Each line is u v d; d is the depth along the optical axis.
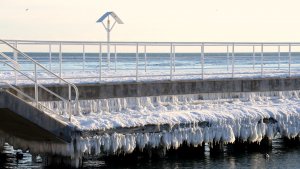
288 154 24.50
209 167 21.94
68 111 22.36
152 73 31.12
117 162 21.95
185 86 25.75
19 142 22.38
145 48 29.59
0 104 19.48
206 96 26.98
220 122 23.62
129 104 24.59
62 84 22.67
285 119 25.53
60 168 21.02
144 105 24.97
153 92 24.91
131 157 22.16
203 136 23.19
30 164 21.94
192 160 22.97
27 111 19.88
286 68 38.47
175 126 22.48
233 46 27.67
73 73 30.05
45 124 20.08
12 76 26.28
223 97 27.48
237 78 27.31
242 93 28.06
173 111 24.23
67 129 20.30
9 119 20.66
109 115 22.86
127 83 24.19
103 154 22.41
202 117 23.31
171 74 25.58
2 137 22.91
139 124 21.64
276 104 27.41
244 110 25.06
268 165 22.58
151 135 21.97
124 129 21.31
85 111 23.34
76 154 20.52
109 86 23.75
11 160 22.61
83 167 21.20
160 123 22.11
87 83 23.38
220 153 23.95
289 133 25.62
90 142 20.59
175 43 25.88
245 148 25.02
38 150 21.61
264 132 24.91
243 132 24.33
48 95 22.34
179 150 23.42
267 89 28.23
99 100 23.77
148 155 22.38
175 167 21.78
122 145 21.28
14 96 19.69
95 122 21.00
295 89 29.06
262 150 25.14
